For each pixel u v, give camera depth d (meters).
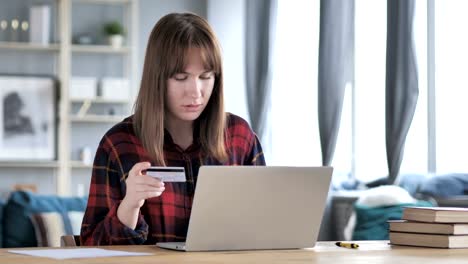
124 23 7.98
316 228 2.12
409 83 5.12
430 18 5.52
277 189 2.04
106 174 2.31
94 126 7.93
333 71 5.71
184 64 2.23
